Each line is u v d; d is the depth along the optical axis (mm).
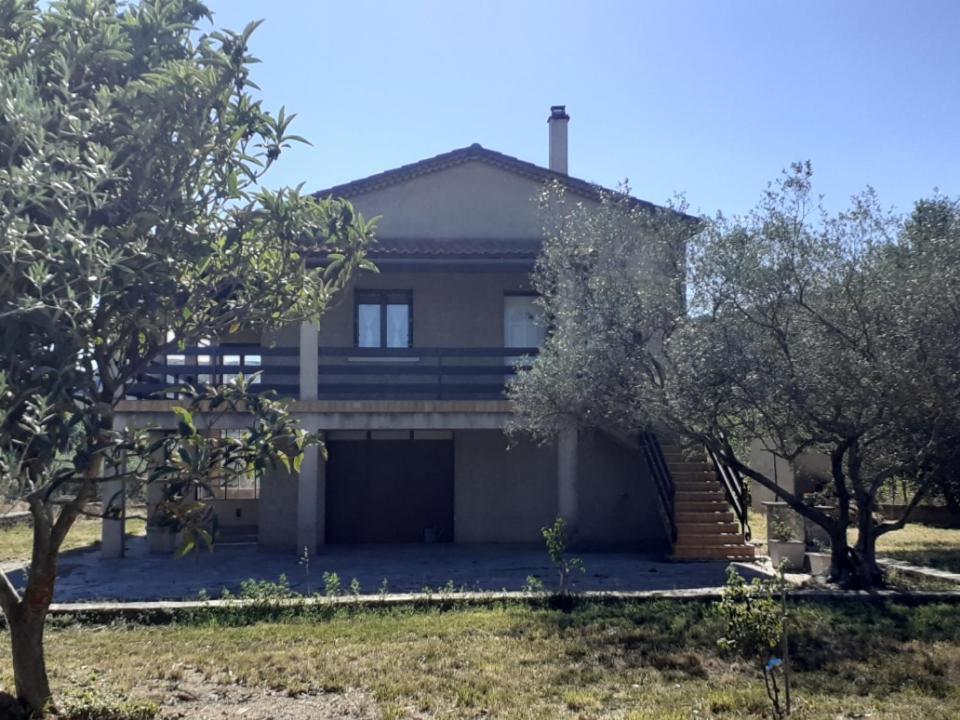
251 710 7383
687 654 8938
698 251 12227
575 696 7629
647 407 12219
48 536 6777
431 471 19422
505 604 11258
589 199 18922
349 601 11211
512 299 19547
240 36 6203
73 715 6902
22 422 4965
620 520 18703
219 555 17500
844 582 12258
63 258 4973
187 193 6238
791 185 11781
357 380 18891
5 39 6027
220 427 16266
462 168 19359
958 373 10430
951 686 7945
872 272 11047
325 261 15555
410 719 7129
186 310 6668
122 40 6086
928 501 23484
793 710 7215
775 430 11875
